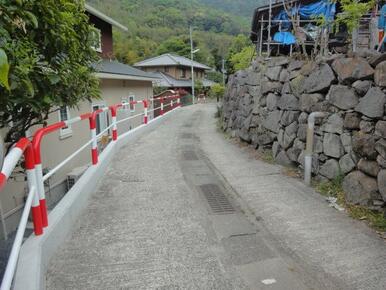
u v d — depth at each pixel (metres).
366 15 6.02
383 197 3.16
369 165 3.39
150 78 15.23
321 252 2.75
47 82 3.05
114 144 6.41
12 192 5.80
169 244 2.95
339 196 3.78
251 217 3.53
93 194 4.19
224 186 4.50
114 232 3.18
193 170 5.30
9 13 2.28
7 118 3.51
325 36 5.77
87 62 3.90
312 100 4.41
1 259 3.38
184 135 8.93
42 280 2.33
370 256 2.66
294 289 2.31
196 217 3.51
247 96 7.19
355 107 3.59
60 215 2.99
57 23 2.90
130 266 2.61
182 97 26.06
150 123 10.03
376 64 3.39
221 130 9.84
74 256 2.76
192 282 2.41
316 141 4.35
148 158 6.14
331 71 4.03
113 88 12.01
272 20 10.02
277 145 5.55
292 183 4.45
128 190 4.34
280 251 2.82
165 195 4.16
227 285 2.37
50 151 7.51
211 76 43.34
